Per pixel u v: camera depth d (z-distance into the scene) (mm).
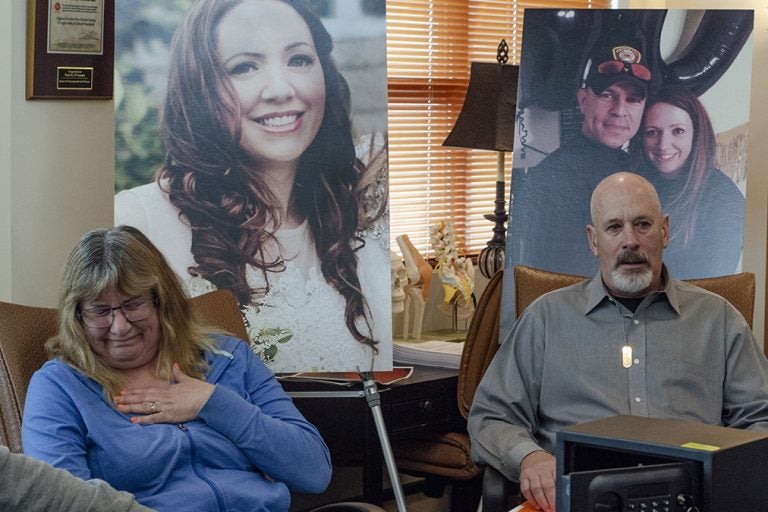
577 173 2904
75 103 2932
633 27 2938
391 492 3566
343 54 2637
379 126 2654
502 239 3457
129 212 2551
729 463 1379
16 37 2818
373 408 2670
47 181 2902
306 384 2840
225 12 2592
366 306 2648
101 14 2910
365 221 2648
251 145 2602
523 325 2555
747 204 4062
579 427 1493
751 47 2930
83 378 2010
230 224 2594
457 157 3803
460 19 3768
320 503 3428
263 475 2168
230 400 2076
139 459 1975
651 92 2922
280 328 2621
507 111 3301
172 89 2570
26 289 2881
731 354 2490
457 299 3498
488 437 2412
